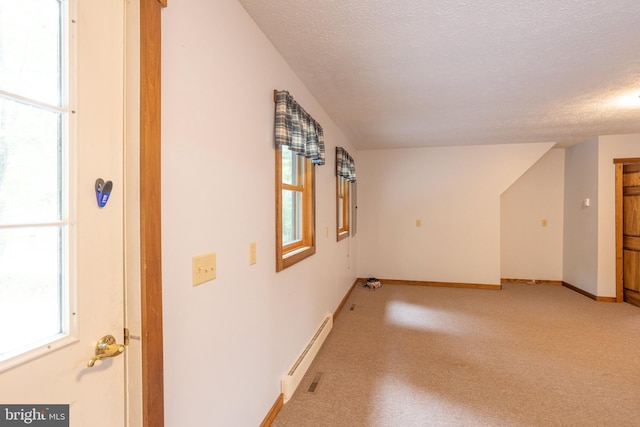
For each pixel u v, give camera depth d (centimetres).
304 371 235
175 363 106
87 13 79
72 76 75
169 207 103
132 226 91
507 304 423
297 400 207
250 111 160
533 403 205
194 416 116
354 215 524
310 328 271
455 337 314
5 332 65
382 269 552
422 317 373
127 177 91
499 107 309
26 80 67
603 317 370
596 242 438
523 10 155
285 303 212
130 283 91
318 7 152
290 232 260
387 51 197
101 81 83
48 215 72
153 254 93
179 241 108
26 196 68
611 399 209
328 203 340
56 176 74
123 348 87
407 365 256
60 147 74
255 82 166
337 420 188
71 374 76
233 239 144
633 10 154
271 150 188
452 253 523
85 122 79
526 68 221
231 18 141
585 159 464
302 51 197
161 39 97
